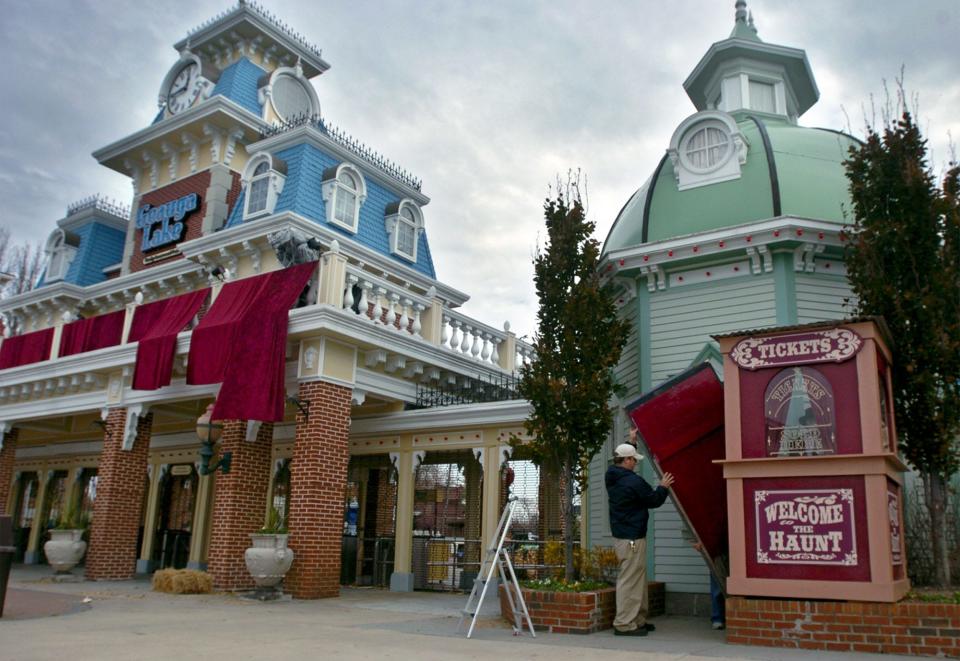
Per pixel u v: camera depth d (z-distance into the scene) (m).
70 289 22.92
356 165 20.91
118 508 17.00
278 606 11.98
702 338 12.29
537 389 10.69
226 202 21.33
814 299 11.83
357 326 14.55
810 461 8.07
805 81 17.73
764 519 8.20
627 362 13.36
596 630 9.03
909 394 9.16
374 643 7.68
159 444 22.31
